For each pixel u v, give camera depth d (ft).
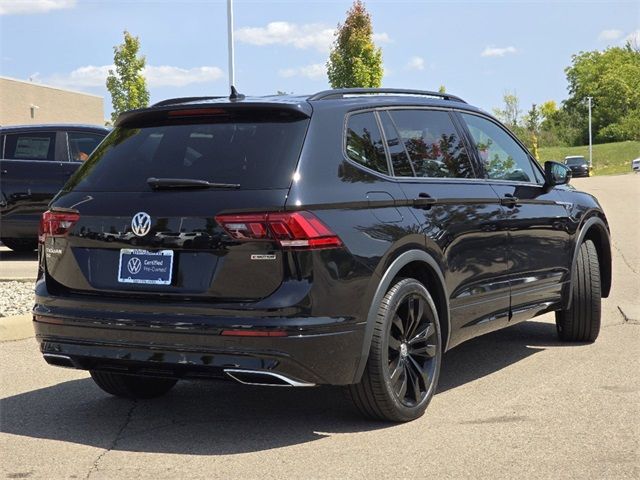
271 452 14.56
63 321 15.31
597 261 22.76
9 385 19.39
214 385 19.40
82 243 15.40
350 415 16.70
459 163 18.53
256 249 14.02
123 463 14.14
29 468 13.93
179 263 14.52
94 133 42.55
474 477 13.16
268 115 15.37
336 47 100.58
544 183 21.35
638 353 21.84
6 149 41.09
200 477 13.41
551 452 14.26
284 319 13.88
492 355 21.84
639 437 14.99
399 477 13.23
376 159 16.22
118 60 101.09
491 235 18.53
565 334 23.08
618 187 124.57
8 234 41.24
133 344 14.65
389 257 15.38
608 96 387.96
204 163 14.97
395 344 15.69
